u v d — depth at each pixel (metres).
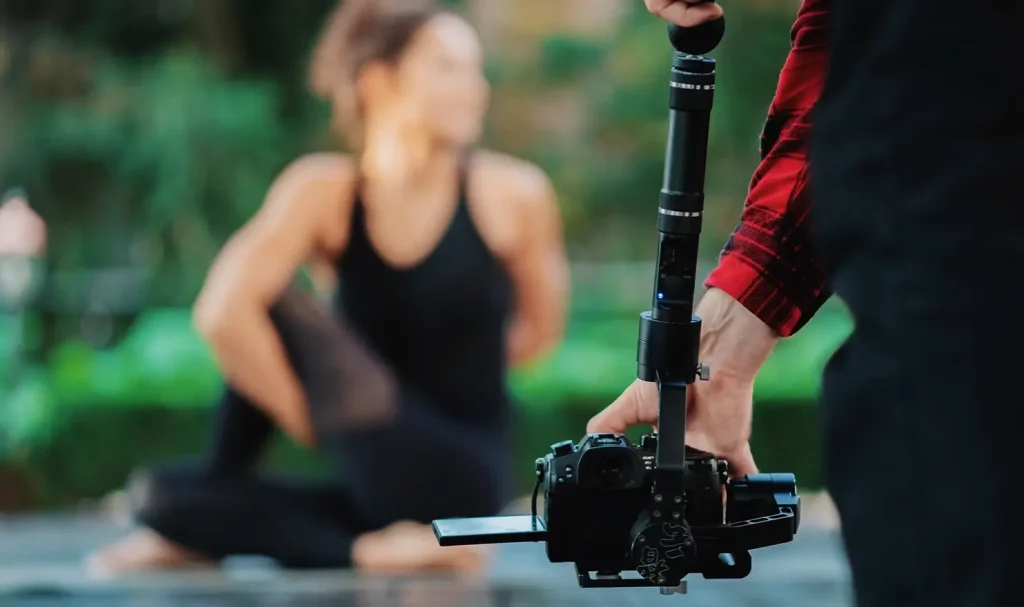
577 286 9.65
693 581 3.89
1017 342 0.74
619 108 12.26
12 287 8.75
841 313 8.86
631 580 1.08
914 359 0.77
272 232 3.61
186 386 7.31
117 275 10.01
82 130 10.08
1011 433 0.73
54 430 7.23
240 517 3.72
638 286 9.77
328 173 3.64
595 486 1.05
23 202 9.30
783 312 1.18
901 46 0.80
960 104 0.78
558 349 7.59
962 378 0.75
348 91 3.67
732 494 1.15
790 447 7.26
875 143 0.80
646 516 1.06
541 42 12.57
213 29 10.72
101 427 7.24
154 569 3.81
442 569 3.66
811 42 1.12
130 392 7.27
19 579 3.89
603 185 12.34
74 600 3.62
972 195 0.77
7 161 10.12
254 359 3.58
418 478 3.59
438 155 3.62
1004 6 0.78
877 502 0.79
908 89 0.80
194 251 10.09
